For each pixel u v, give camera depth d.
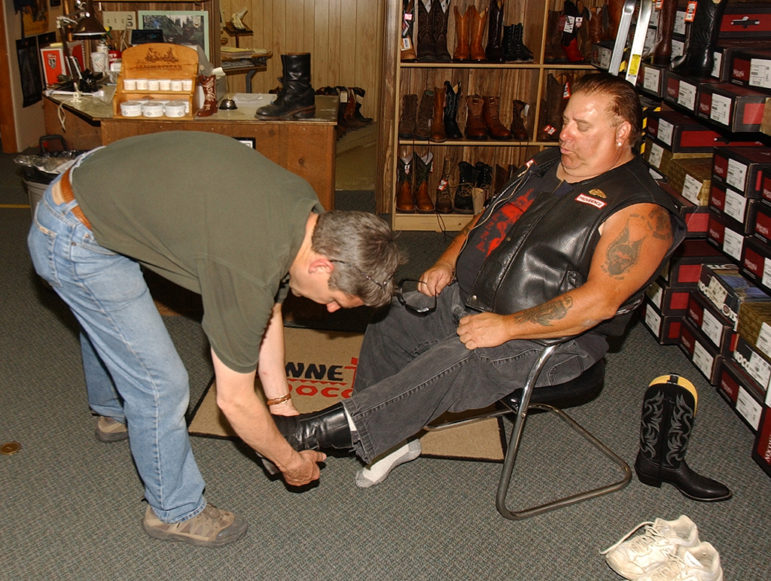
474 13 3.97
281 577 1.85
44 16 5.63
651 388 2.08
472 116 4.13
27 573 1.83
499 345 1.83
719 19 2.34
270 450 1.60
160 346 1.66
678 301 2.86
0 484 2.13
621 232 1.74
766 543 1.99
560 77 4.08
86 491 2.12
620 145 1.81
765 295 2.46
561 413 2.24
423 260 3.75
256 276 1.33
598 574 1.88
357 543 1.96
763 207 2.19
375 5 6.21
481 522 2.04
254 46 6.32
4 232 3.95
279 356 1.77
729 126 2.16
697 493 2.13
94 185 1.44
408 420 1.81
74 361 2.78
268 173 1.42
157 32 3.13
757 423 2.28
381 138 4.25
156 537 1.94
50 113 3.30
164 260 1.45
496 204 2.05
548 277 1.85
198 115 2.84
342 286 1.37
